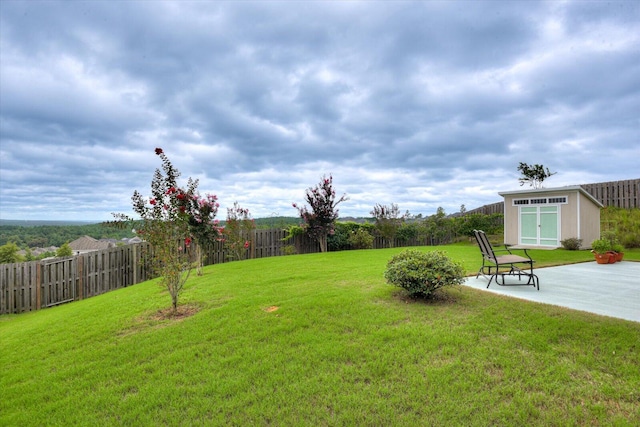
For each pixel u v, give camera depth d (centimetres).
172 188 577
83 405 297
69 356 407
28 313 996
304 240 1853
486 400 277
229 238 1478
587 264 1044
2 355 452
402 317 466
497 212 2383
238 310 525
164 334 446
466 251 1477
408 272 524
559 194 1647
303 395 293
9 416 288
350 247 1977
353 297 568
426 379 310
